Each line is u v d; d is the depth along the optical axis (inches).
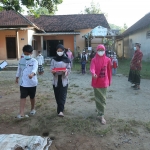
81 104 232.7
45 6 459.8
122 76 441.4
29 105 229.8
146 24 668.1
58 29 890.1
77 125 171.0
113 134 156.3
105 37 816.3
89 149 135.6
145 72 480.7
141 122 177.0
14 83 368.5
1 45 786.8
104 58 175.3
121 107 220.7
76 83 368.2
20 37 770.2
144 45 745.6
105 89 179.2
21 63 185.5
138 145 140.4
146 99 251.9
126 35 925.2
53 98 260.1
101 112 179.5
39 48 909.2
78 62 791.7
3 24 754.2
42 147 122.0
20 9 427.5
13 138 126.1
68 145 140.9
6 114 201.6
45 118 188.2
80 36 896.9
